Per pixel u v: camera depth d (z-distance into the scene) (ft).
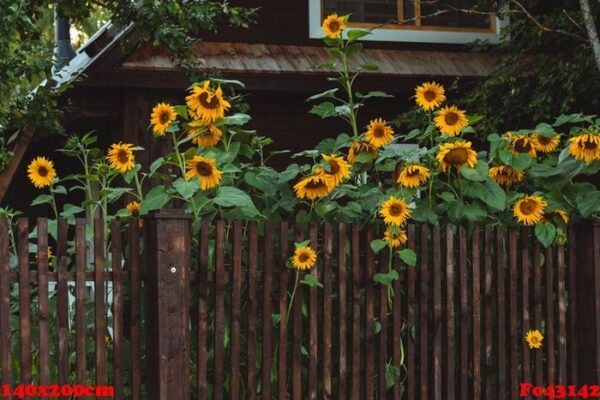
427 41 41.63
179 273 15.85
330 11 40.88
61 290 15.42
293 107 39.63
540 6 40.14
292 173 17.44
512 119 39.01
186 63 33.99
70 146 18.10
